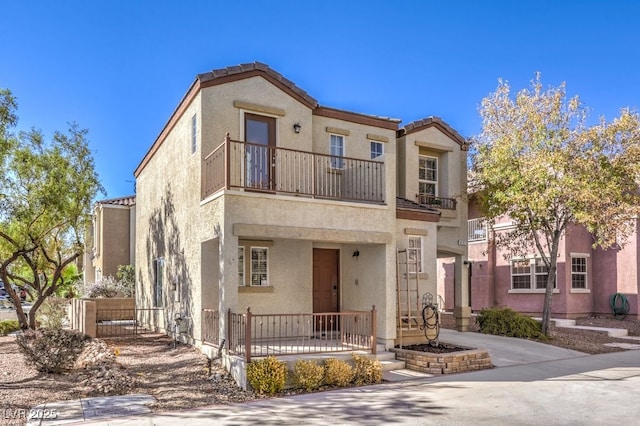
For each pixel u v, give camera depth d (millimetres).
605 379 10883
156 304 17547
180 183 14906
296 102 14047
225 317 11109
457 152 18922
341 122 15047
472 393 9570
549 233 17625
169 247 15945
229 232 11227
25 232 17203
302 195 13133
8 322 18578
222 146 11961
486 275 25203
